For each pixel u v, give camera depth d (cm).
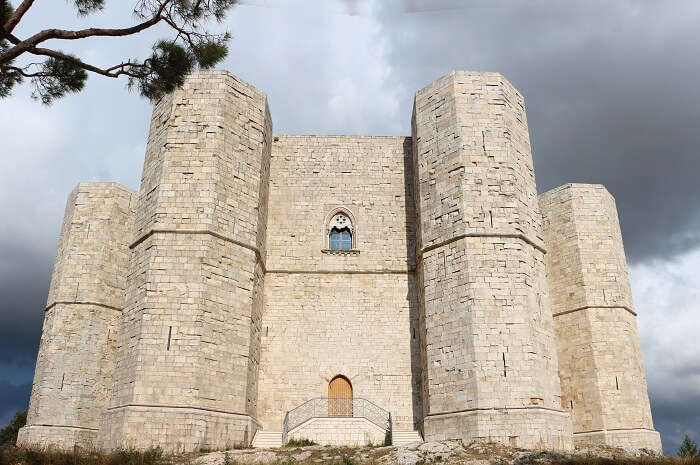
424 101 3052
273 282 3084
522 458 2044
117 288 3322
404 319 3036
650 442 2886
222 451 2211
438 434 2442
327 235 3203
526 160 2942
